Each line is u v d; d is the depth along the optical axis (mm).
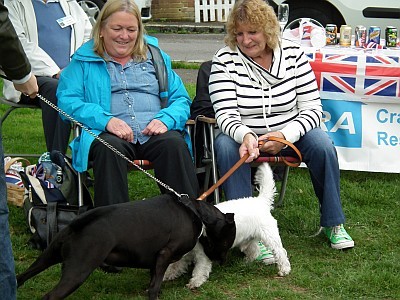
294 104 4520
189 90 8375
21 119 7574
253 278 3982
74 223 3350
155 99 4555
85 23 5766
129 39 4434
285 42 4547
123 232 3377
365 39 5898
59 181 4352
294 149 4328
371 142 5734
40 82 5066
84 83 4426
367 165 5754
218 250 3811
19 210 4871
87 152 4160
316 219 4824
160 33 14391
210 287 3826
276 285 3881
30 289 3799
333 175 4316
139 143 4324
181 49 12102
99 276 3953
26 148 6395
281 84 4473
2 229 2893
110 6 4402
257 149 4168
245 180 4309
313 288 3859
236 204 3980
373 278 3926
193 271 3873
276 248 3990
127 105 4441
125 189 4098
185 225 3594
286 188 5441
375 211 5016
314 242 4500
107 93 4422
